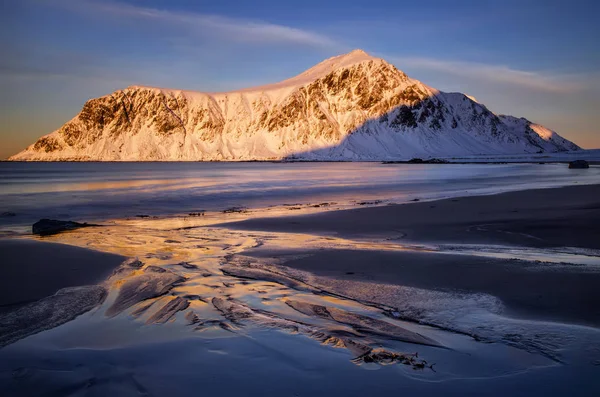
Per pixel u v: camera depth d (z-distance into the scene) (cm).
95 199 3356
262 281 1017
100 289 950
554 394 505
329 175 7381
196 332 705
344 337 686
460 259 1198
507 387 523
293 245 1472
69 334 699
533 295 871
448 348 643
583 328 705
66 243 1548
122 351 632
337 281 1009
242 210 2622
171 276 1059
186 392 516
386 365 587
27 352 631
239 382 539
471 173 7250
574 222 1786
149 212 2566
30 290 934
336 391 516
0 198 3466
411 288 945
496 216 2023
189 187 4628
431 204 2594
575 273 1023
